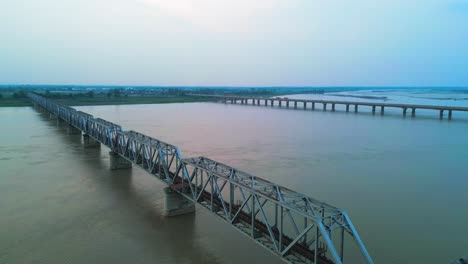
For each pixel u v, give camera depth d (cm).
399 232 3136
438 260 2669
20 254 2697
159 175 3578
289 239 2205
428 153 6562
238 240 2952
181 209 3456
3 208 3597
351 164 5653
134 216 3416
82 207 3641
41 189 4216
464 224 3322
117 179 4644
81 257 2664
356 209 3688
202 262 2616
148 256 2692
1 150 6569
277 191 2272
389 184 4578
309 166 5494
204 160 3152
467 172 5194
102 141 5653
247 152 6544
